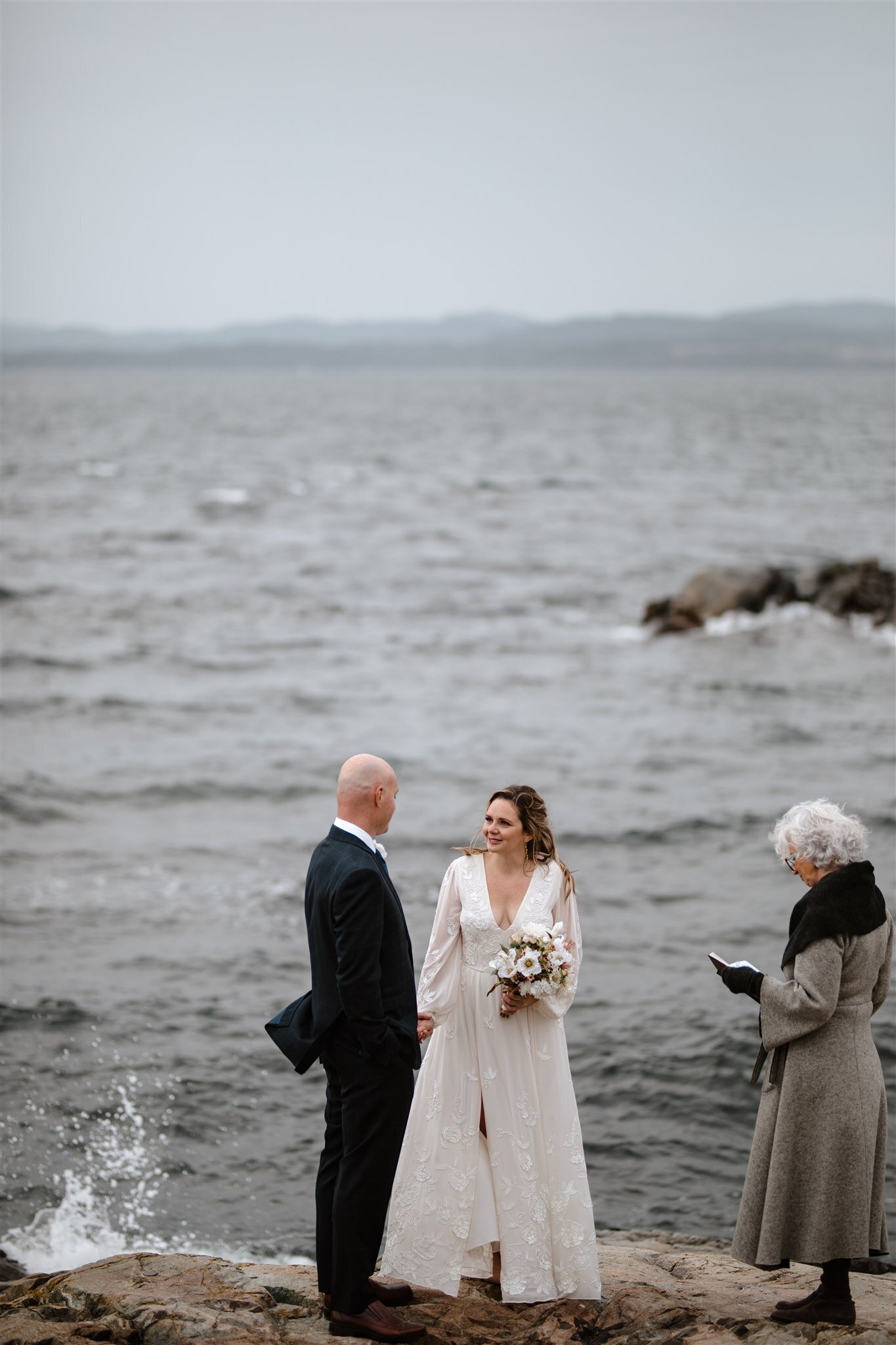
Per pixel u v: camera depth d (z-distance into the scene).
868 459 80.19
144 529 44.38
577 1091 8.25
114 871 12.62
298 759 17.38
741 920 11.35
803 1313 4.05
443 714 20.38
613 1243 6.20
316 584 34.19
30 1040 8.78
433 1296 4.35
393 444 95.94
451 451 88.62
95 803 15.11
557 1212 4.25
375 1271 4.86
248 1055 8.70
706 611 28.42
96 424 117.19
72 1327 3.88
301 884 12.34
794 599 30.02
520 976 4.12
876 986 4.13
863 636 27.27
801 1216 4.03
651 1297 4.22
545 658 25.17
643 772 16.80
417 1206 4.28
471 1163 4.27
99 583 33.06
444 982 4.34
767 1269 4.35
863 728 19.22
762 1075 8.38
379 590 33.44
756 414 150.12
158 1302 4.07
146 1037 8.91
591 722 19.80
